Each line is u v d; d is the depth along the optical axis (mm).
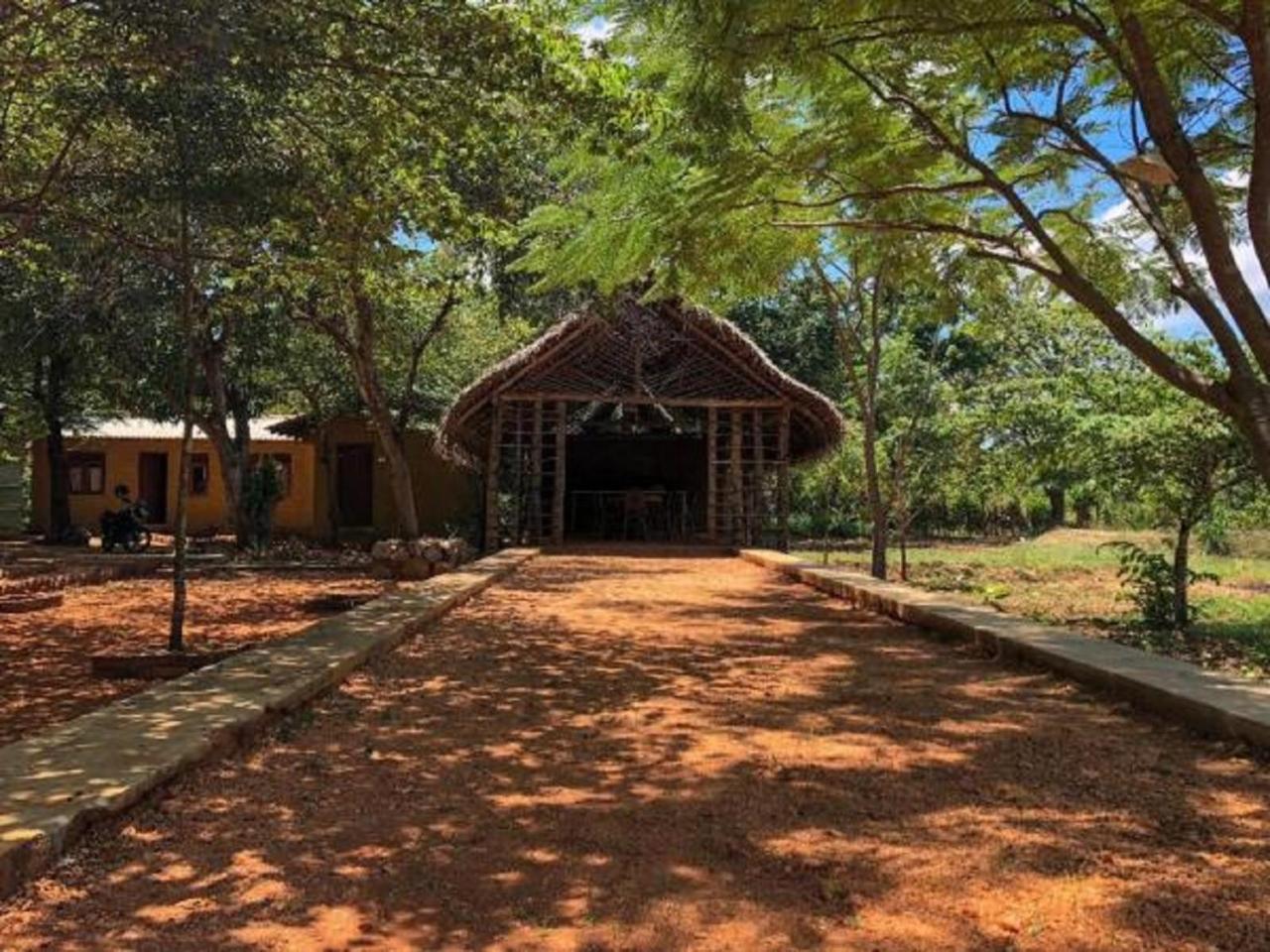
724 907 3271
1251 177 7324
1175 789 4414
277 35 6500
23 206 8828
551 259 9562
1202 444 10516
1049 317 17328
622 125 7047
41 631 10062
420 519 28297
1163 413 10719
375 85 7363
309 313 16516
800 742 5219
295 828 3965
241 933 3080
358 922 3164
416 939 3059
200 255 9258
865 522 28672
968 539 28781
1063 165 9922
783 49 6723
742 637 8602
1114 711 5820
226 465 21391
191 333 8320
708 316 17500
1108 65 8758
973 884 3445
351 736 5328
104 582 15367
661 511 22344
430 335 20156
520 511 20094
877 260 11234
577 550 18188
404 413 20078
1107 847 3770
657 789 4449
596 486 24984
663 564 15945
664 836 3893
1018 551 22797
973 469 19250
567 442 24859
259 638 9570
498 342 24859
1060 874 3525
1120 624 11250
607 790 4441
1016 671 7008
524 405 19859
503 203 11867
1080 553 21656
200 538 26469
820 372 33750
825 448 20594
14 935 3023
